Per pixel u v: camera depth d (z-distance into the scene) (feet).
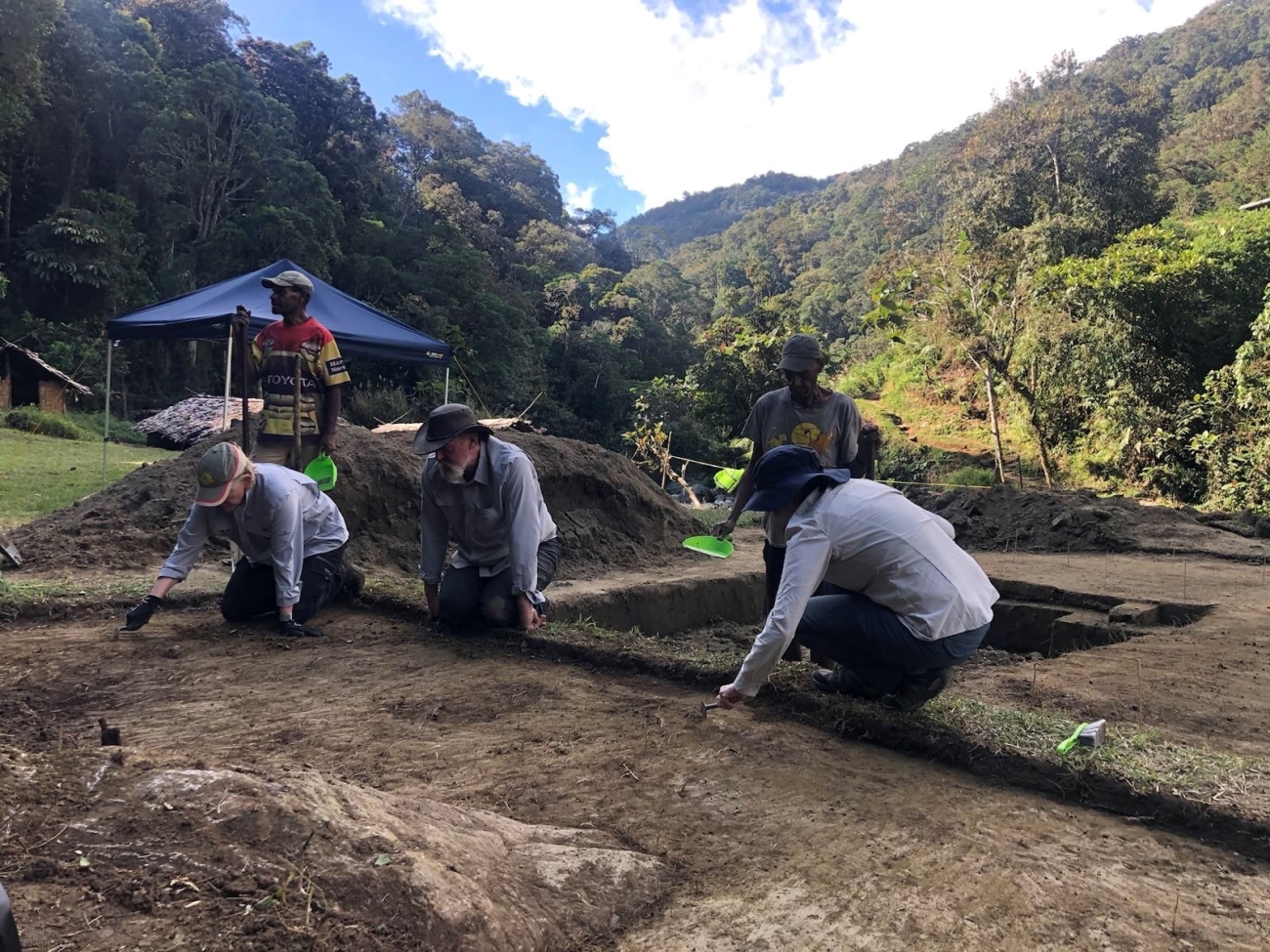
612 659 13.06
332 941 4.76
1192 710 12.28
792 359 12.83
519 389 133.18
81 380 91.66
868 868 7.22
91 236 97.45
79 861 5.09
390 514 22.70
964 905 6.67
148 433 73.92
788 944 6.04
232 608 14.84
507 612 14.25
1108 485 61.57
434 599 14.92
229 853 5.27
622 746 9.81
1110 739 9.77
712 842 7.61
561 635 14.01
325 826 5.68
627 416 151.94
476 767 9.06
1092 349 62.49
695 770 9.18
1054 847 7.75
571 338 156.66
